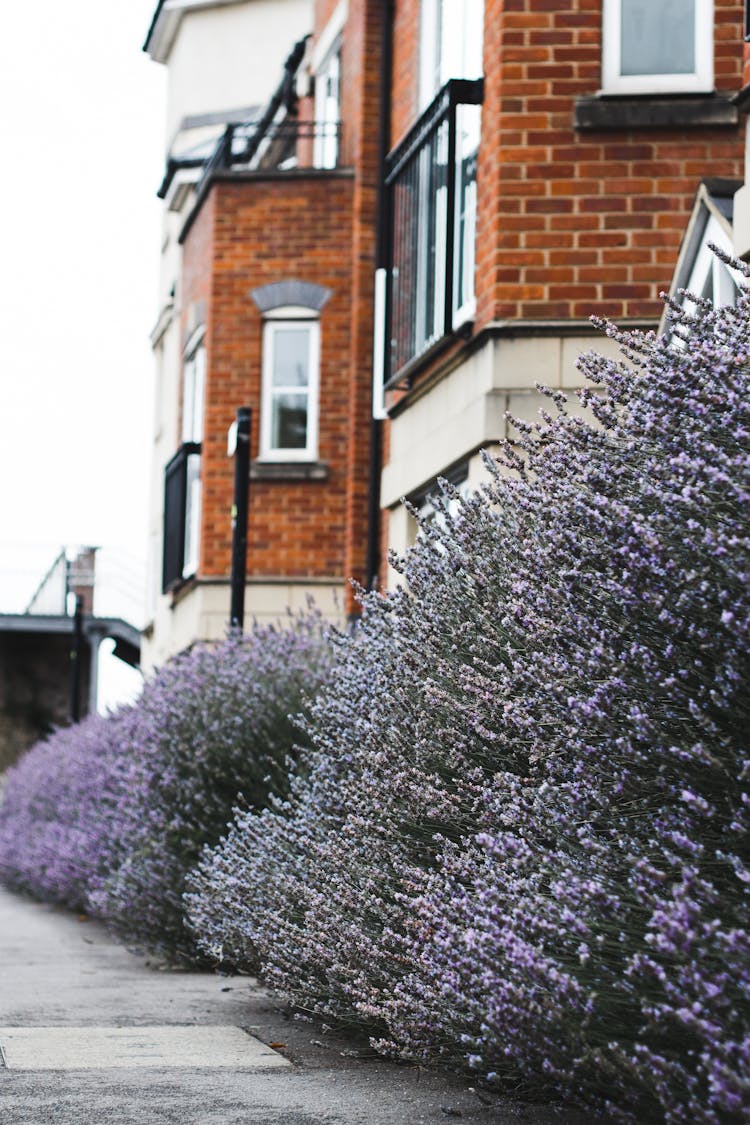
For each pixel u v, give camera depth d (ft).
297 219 53.72
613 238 29.58
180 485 57.06
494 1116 13.69
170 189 73.46
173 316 72.79
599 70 29.94
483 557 16.94
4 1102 14.46
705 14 29.94
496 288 29.58
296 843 19.94
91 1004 22.34
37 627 106.52
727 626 11.08
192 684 30.42
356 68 51.24
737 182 26.43
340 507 52.54
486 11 31.40
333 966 16.58
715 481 11.37
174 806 28.89
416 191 35.40
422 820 16.28
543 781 13.87
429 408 34.04
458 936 12.71
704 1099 10.69
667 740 11.50
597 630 12.57
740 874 10.41
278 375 53.72
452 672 16.40
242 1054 17.29
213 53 80.79
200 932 25.67
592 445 13.71
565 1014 11.31
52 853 47.03
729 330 13.66
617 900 11.05
